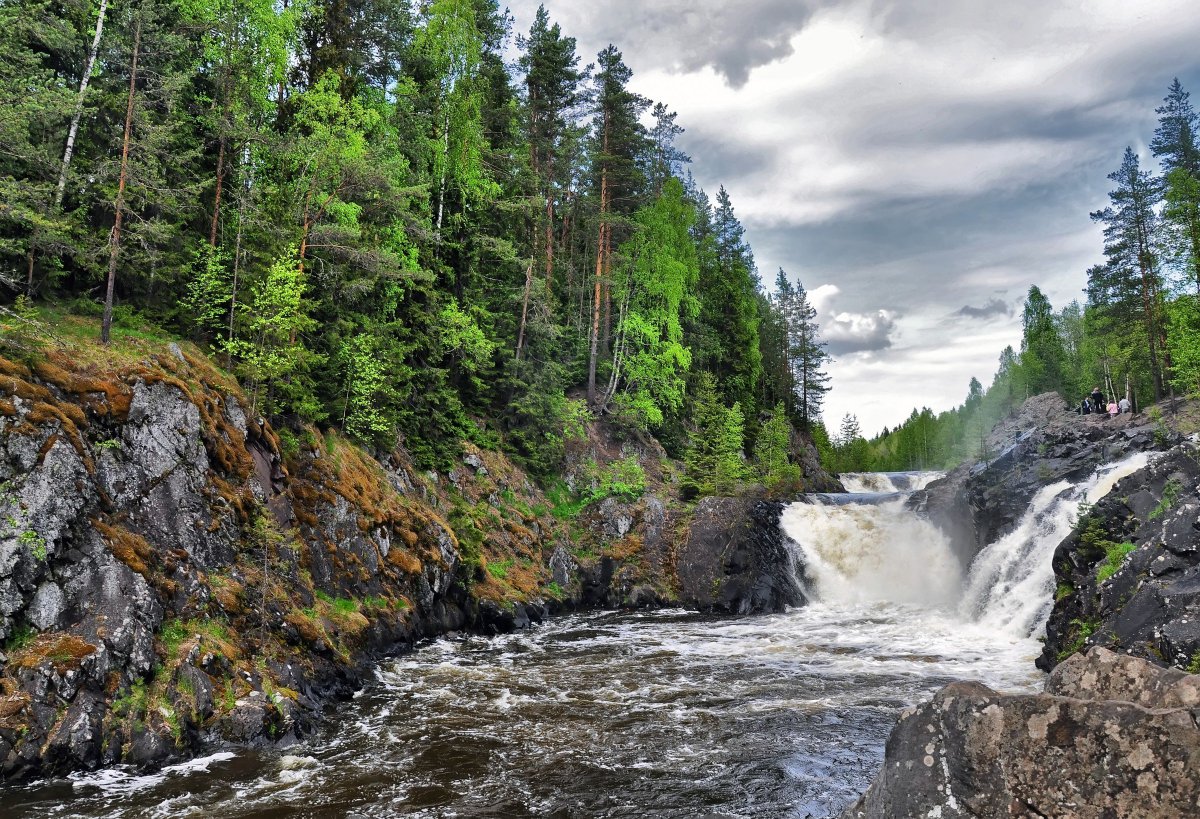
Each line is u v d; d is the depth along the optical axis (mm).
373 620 22281
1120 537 20438
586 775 13789
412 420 31609
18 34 21062
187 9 27000
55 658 13320
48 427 15227
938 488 39750
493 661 23359
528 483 38156
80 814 11633
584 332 51094
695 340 56531
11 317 17453
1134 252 48750
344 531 23062
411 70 39312
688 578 36719
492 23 45656
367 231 30219
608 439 44844
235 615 17062
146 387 17938
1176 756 4664
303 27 34219
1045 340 79438
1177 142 50938
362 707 17891
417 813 12078
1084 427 36562
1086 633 18359
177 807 12039
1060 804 4988
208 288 23688
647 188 63781
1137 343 48594
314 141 27344
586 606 35844
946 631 27812
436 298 34812
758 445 54156
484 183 38844
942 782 5508
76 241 21625
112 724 13414
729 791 13023
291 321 22875
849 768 14078
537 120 47000
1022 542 28547
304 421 24547
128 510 16297
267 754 14547
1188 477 19750
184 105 27000
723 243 78562
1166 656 14227
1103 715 4996
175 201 22500
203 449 18656
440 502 30656
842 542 38750
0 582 13477
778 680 20922
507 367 39594
